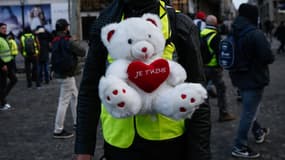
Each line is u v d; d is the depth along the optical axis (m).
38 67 13.91
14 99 11.49
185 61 2.12
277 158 5.52
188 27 2.13
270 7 49.72
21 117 8.95
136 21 1.97
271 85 12.42
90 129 2.27
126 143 2.10
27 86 14.34
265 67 5.35
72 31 22.00
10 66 10.05
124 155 2.12
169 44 2.08
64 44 6.77
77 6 22.14
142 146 2.08
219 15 55.12
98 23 2.25
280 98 10.05
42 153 6.11
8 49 9.98
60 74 6.88
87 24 40.53
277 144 6.14
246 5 5.32
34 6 37.25
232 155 5.66
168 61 1.99
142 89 1.95
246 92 5.41
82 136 2.26
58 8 37.19
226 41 5.47
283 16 47.03
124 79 1.94
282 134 6.69
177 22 2.13
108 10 2.25
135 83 1.94
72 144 6.56
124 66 1.96
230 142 6.32
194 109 1.90
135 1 2.14
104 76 2.10
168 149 2.09
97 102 2.28
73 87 7.04
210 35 7.43
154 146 2.07
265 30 36.50
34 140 6.89
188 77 2.12
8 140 6.94
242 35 5.27
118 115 1.89
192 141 2.10
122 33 1.97
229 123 7.59
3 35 9.98
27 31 13.86
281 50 28.44
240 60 5.34
